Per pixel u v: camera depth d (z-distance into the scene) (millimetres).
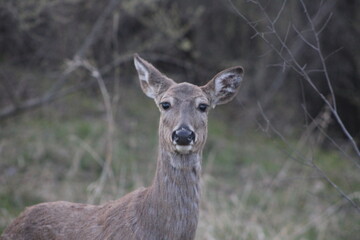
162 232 6785
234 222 11898
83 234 7316
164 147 6914
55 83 16547
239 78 7754
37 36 15609
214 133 18156
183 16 18344
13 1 14086
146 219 6844
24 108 15047
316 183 15422
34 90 16547
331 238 12750
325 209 13773
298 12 19172
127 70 17594
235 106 20688
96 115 17109
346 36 19719
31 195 12148
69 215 7680
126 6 14875
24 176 13078
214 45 20422
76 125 15875
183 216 6801
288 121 20203
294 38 19312
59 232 7543
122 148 15180
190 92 7086
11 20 15156
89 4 15500
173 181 6809
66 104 17203
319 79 19734
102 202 11578
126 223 6965
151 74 7621
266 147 17906
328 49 19625
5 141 14414
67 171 13633
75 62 13797
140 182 12797
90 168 13828
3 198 11938
